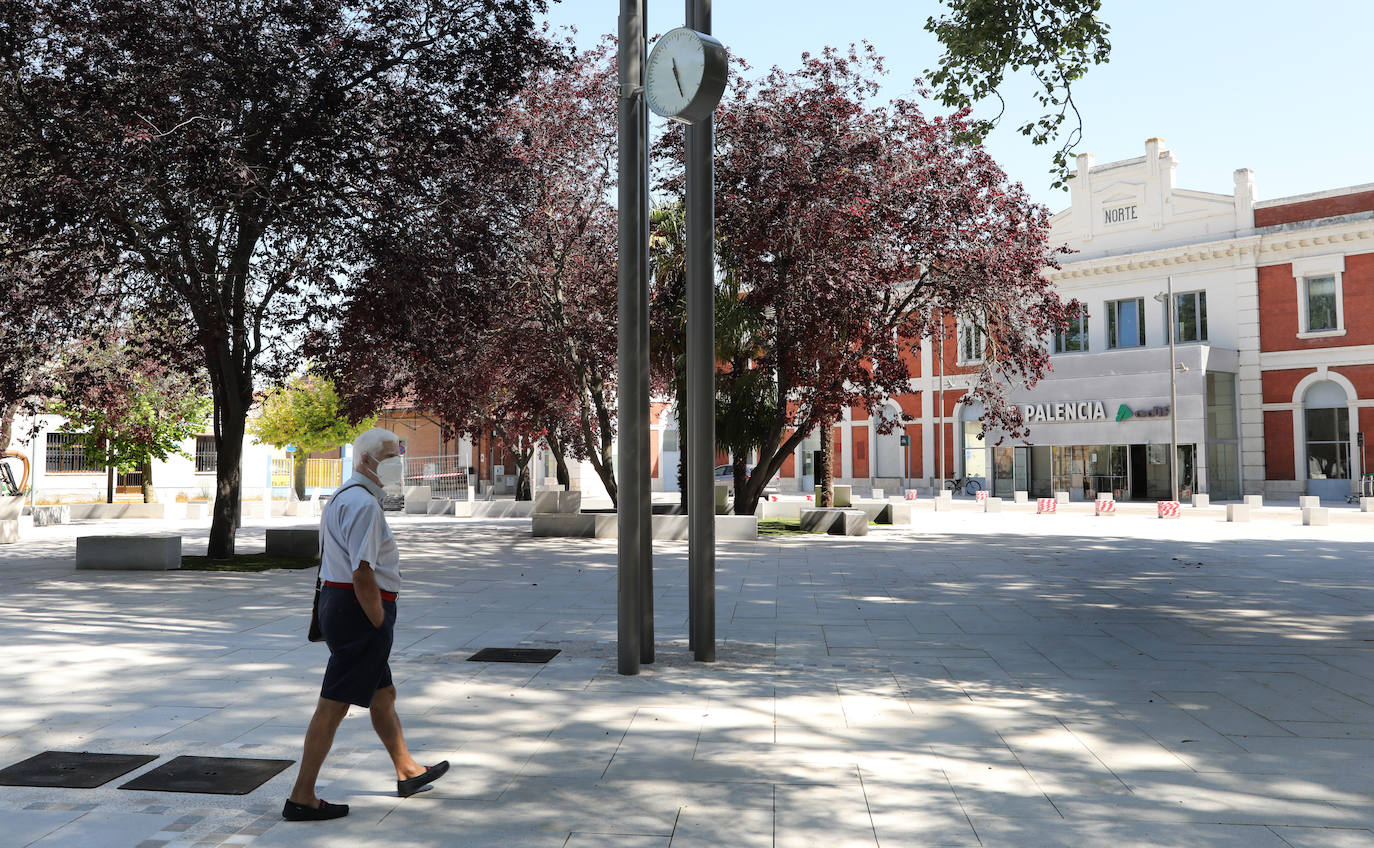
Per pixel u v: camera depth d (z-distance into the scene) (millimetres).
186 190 12328
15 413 22609
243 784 4484
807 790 4414
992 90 11797
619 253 7109
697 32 6590
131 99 12469
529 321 19922
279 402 33531
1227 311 39188
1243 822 3992
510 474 48031
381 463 4234
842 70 18969
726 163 18547
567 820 4035
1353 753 5004
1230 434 39031
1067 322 21250
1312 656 7711
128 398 25188
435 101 14602
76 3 12641
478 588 12078
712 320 7539
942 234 19234
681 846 3746
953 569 14250
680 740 5246
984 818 4043
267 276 15461
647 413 7125
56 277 14055
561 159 18922
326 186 13297
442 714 5797
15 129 12625
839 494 26703
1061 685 6641
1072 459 41062
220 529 15570
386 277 13305
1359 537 20500
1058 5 11250
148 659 7492
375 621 4023
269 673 6957
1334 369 36875
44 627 9102
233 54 12586
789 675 6953
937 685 6633
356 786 4473
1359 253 36281
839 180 17953
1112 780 4551
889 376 19438
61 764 4773
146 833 3879
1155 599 11031
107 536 14328
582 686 6566
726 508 23859
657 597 11336
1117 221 42281
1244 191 38719
